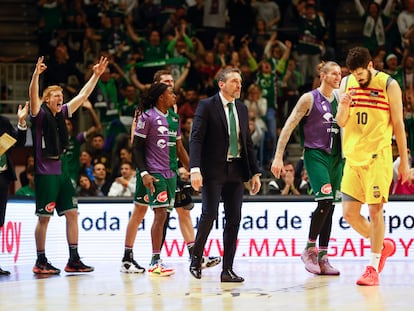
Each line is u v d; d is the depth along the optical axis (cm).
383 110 1371
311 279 1498
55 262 2030
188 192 1764
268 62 3062
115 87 2977
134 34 3183
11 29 3572
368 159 1369
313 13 3275
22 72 3266
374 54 3303
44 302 1195
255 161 1476
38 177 1703
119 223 2078
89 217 2075
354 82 1391
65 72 3136
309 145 1620
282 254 2088
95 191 2419
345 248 2084
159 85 1650
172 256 2073
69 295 1278
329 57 3238
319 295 1231
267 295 1244
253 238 2092
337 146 1634
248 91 2916
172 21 3262
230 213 1456
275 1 3497
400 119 1365
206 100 1453
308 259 1628
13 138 1633
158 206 1622
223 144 1441
